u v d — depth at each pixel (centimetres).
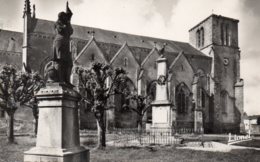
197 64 6744
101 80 2472
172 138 2648
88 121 5075
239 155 1809
